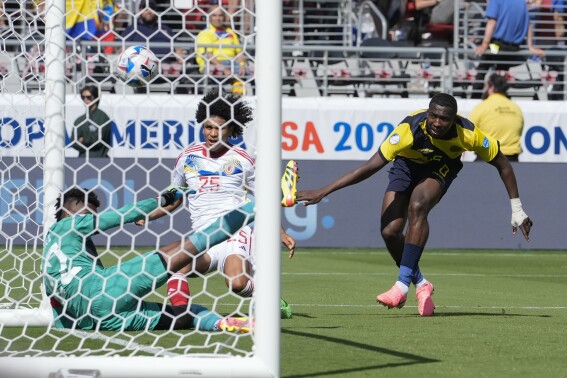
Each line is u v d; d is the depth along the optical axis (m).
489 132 49.56
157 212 19.38
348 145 50.53
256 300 14.02
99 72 45.28
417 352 17.45
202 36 41.59
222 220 18.06
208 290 29.59
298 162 50.00
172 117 46.72
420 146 23.56
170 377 13.97
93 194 19.66
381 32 57.78
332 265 41.12
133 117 46.47
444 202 50.88
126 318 17.98
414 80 54.06
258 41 14.25
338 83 54.25
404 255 23.22
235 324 19.08
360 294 29.53
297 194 22.86
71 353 16.44
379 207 50.47
